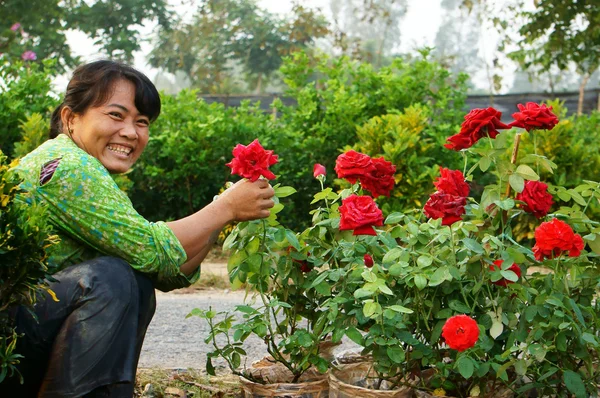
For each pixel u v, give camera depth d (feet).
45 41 68.49
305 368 10.02
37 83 31.07
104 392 7.72
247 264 9.79
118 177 27.43
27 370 8.00
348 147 26.78
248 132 30.30
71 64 71.20
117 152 8.96
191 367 13.25
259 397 9.75
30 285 7.06
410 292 9.80
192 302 20.53
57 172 8.18
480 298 9.64
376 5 67.36
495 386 9.67
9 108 29.66
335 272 9.57
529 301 9.50
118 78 8.80
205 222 8.79
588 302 10.18
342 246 9.90
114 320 7.68
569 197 10.44
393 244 9.86
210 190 31.09
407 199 26.08
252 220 9.19
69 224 8.25
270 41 98.07
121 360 7.76
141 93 8.90
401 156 25.98
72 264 8.50
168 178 29.73
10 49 54.34
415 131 27.25
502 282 9.18
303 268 10.13
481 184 29.63
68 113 8.91
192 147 29.60
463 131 9.77
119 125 8.82
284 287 10.16
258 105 32.76
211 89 76.95
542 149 27.37
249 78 110.01
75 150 8.48
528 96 51.11
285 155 29.81
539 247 9.28
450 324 8.43
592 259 10.30
